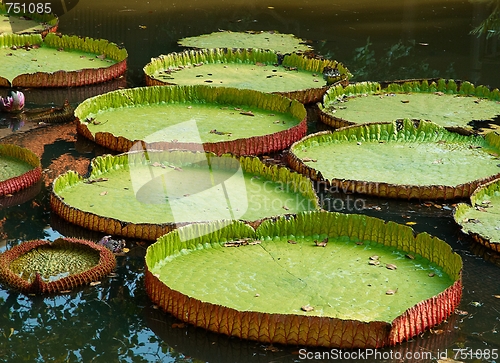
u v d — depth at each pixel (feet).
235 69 36.27
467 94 32.89
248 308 16.89
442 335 16.88
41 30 41.24
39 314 17.79
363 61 38.19
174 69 35.78
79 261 19.44
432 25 44.24
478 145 27.20
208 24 43.96
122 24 43.39
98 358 16.35
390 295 17.51
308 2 49.03
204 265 18.81
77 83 33.76
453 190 23.45
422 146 27.17
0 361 16.25
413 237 19.33
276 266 18.78
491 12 46.62
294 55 36.83
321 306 17.02
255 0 48.98
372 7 47.98
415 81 33.30
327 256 19.34
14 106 30.37
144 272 19.39
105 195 22.62
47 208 22.66
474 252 20.67
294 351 16.25
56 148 27.07
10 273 18.69
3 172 24.30
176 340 16.79
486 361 16.10
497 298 18.48
